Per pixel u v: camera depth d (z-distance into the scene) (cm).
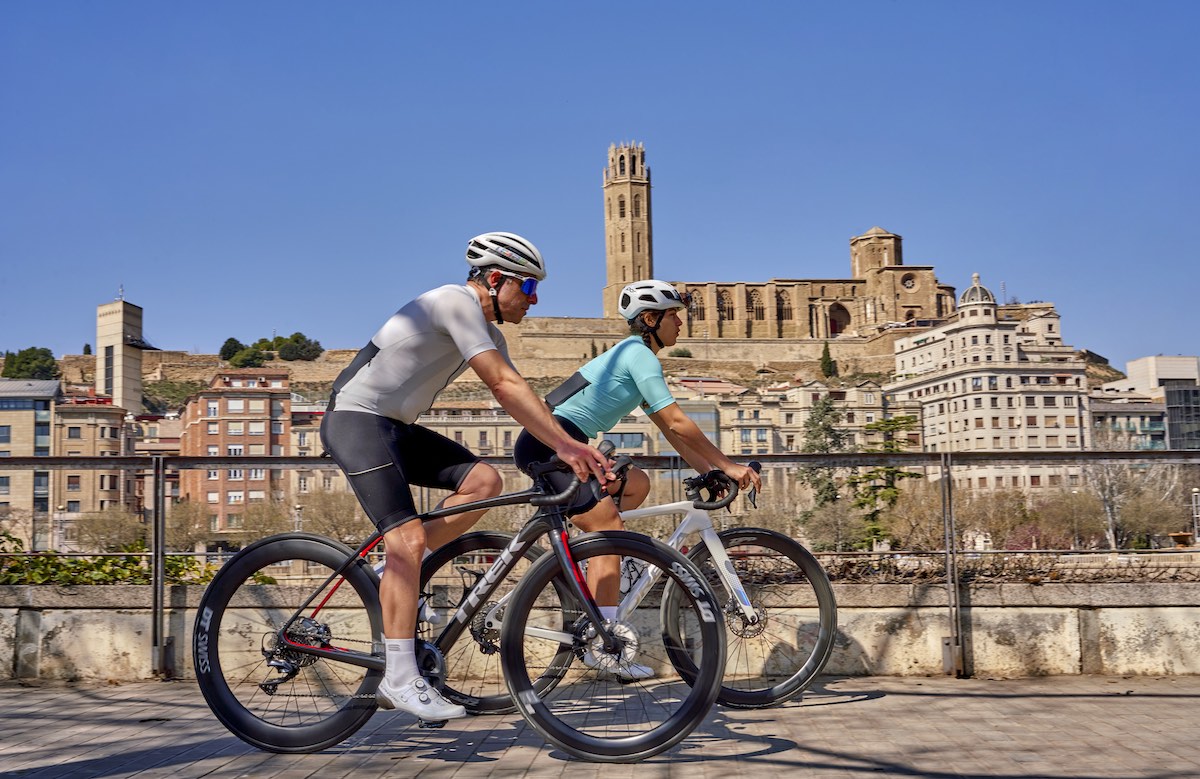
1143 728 402
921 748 376
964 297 14750
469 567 398
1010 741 384
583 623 383
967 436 14225
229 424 12412
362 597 393
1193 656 509
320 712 388
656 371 436
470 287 388
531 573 376
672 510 426
